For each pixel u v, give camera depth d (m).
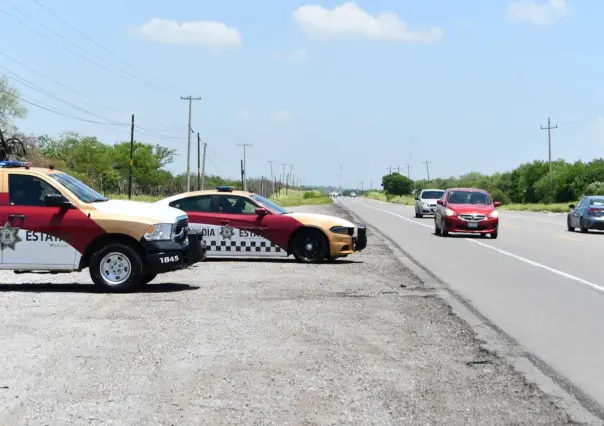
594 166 101.12
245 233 19.03
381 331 9.93
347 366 7.97
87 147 100.56
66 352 8.52
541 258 20.98
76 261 13.53
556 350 8.92
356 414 6.29
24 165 13.93
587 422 6.16
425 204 50.00
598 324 10.67
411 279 15.70
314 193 171.62
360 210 68.75
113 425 5.98
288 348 8.81
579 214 35.16
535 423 6.12
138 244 13.56
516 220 49.50
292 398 6.75
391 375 7.62
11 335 9.48
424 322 10.63
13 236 13.53
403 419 6.18
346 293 13.46
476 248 24.53
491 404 6.63
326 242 19.00
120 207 13.77
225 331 9.80
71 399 6.68
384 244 25.67
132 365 7.93
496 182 136.75
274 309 11.59
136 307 11.76
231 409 6.41
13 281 15.12
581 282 15.49
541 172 118.00
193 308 11.66
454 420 6.17
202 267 17.75
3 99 61.84
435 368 7.95
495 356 8.54
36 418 6.16
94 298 12.73
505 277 16.31
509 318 11.09
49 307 11.75
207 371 7.70
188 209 19.14
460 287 14.55
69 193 13.67
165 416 6.21
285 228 18.98
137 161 116.56
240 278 15.59
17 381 7.28
